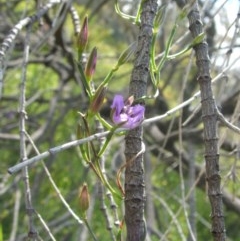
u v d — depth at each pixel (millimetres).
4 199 1352
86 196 396
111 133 358
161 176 1381
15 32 534
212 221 385
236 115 533
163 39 1067
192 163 982
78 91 1480
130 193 375
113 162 1062
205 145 395
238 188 1083
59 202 1354
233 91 1010
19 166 337
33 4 1285
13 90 1617
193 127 993
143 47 385
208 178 390
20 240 1091
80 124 377
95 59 376
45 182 1406
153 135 1103
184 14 416
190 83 1033
